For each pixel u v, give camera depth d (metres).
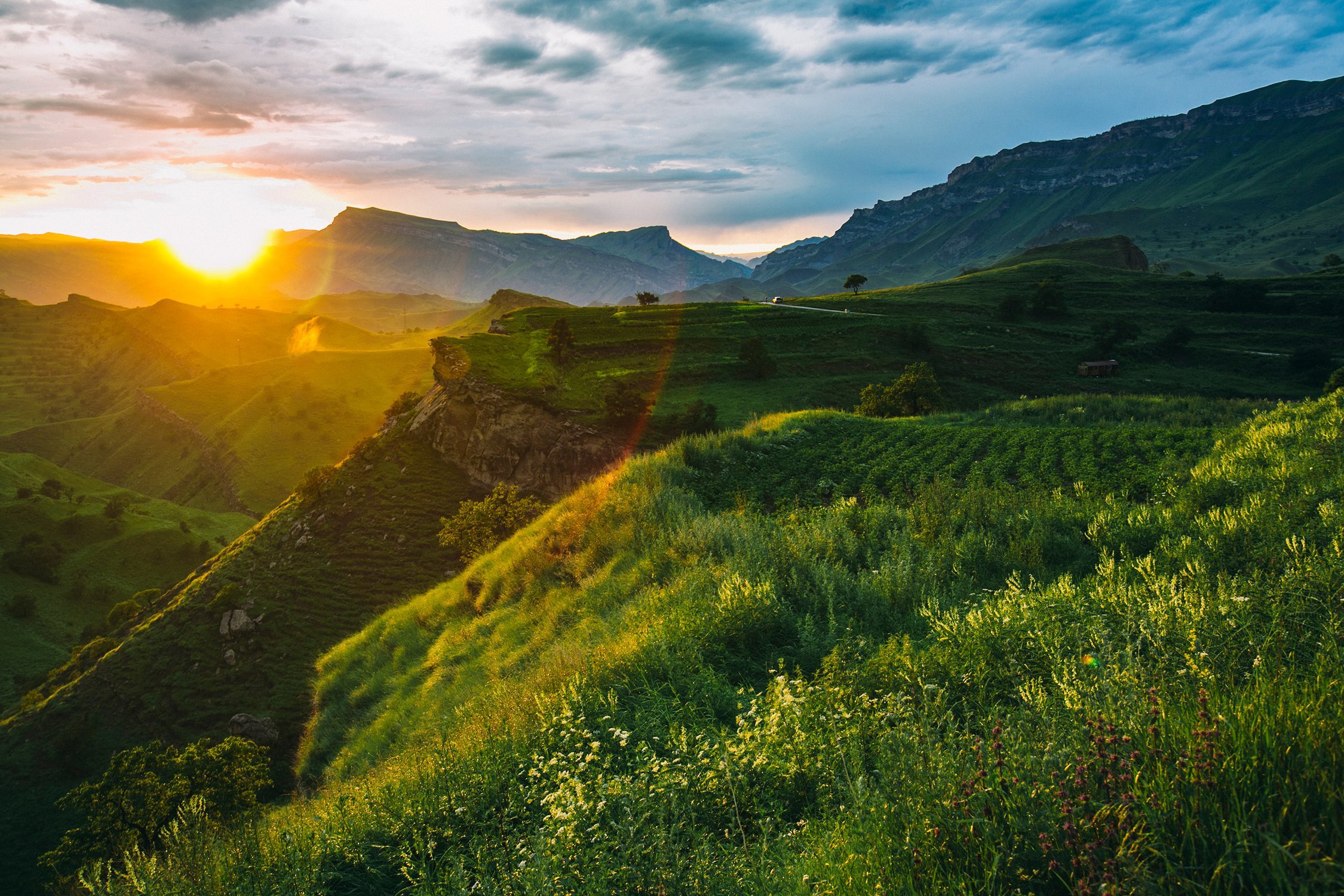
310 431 185.00
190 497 173.25
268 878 5.67
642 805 5.03
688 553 14.80
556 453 81.75
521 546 24.05
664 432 83.06
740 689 7.44
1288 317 121.88
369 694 21.00
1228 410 51.84
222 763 30.53
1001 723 4.61
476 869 5.14
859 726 5.41
